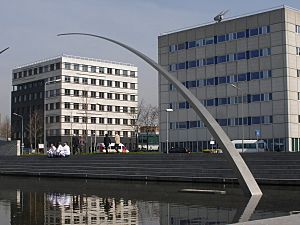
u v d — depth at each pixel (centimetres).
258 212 1513
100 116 10781
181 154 3028
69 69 10375
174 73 7406
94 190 2477
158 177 3073
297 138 6316
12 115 11612
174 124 7344
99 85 10844
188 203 1811
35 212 1614
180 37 7350
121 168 3338
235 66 6725
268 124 6369
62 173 3725
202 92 7075
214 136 2089
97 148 9769
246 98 6606
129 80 11406
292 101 6269
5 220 1422
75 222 1381
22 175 4050
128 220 1412
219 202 1816
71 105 10331
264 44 6438
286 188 2392
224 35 6862
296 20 6397
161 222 1361
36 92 10875
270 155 2622
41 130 10412
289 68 6256
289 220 1230
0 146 4962
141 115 10425
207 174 2847
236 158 2056
